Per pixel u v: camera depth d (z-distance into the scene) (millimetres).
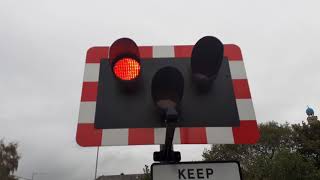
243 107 3182
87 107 3164
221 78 3330
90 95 3232
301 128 27453
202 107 3137
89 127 3072
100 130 3061
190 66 3371
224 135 3047
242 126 3096
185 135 3020
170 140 2574
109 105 3150
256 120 3123
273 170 18078
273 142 32906
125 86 3207
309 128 27031
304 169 17719
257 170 20266
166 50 3518
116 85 3262
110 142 3012
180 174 2771
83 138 3033
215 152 33375
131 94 3195
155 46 3541
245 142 3037
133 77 2834
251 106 3189
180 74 2650
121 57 2789
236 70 3414
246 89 3289
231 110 3152
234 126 3090
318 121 26969
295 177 17578
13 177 37594
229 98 3207
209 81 3172
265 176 19125
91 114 3131
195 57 3068
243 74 3395
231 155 32719
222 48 2971
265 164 19297
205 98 3178
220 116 3119
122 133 3043
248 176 23266
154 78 2668
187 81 3256
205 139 3020
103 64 3424
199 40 2973
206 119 3096
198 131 3047
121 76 2830
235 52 3543
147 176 21859
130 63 2818
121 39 2803
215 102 3174
